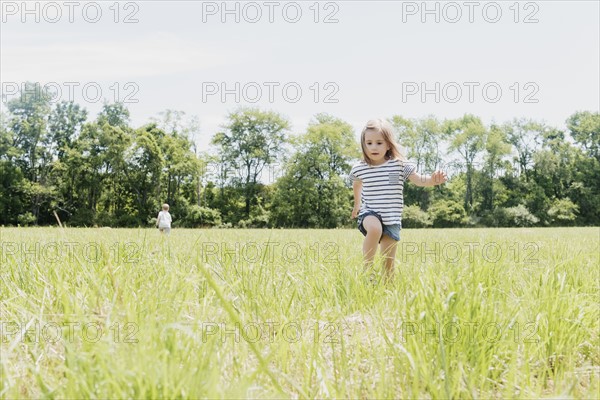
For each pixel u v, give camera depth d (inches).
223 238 430.3
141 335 66.4
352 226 2513.5
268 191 2591.0
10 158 2480.3
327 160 2544.3
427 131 2726.4
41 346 81.0
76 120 2664.9
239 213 2546.8
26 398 65.6
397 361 78.4
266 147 2628.0
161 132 2628.0
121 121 2645.2
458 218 2600.9
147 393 54.9
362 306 117.2
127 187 2486.5
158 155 2465.6
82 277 115.3
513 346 84.4
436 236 608.1
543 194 2827.3
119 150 2429.9
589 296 121.3
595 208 2893.7
